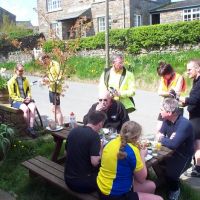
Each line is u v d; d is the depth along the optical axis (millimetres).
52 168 4418
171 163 4262
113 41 17250
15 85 7285
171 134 4367
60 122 7430
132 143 3465
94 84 16000
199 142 4949
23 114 7020
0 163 5621
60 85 7266
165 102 4355
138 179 3518
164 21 25359
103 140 4238
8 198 4578
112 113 5035
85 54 18750
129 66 15266
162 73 5480
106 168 3455
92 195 3693
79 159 3758
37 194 4598
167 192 4410
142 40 16141
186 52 14820
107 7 15414
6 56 24547
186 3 25062
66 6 27844
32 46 24375
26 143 6363
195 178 4969
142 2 24953
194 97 4812
